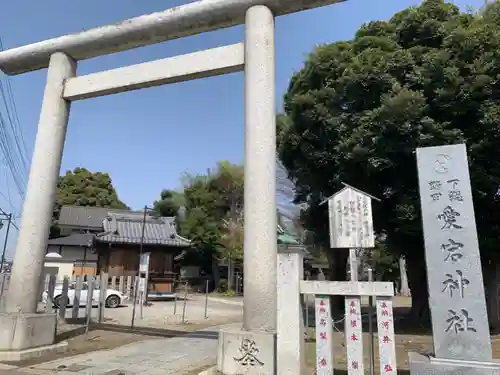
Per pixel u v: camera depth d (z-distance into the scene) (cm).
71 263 2805
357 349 501
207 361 768
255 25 757
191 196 3566
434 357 486
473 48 1088
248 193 679
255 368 580
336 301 1645
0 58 988
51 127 891
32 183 854
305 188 1702
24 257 813
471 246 504
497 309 1284
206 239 3353
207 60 800
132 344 954
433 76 1105
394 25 1445
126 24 887
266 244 650
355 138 1190
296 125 1527
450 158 540
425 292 1363
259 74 728
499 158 1073
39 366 698
